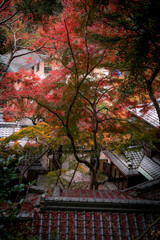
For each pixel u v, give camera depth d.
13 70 20.09
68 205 5.64
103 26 8.34
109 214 5.71
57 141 11.23
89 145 11.62
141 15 5.97
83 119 11.09
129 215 5.80
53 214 5.59
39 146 11.79
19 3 8.85
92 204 5.69
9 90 11.70
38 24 10.27
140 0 6.41
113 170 19.17
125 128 10.95
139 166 15.61
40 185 15.21
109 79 10.62
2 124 17.36
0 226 3.61
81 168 13.23
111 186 18.47
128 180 16.38
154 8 5.73
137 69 7.55
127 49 7.54
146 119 14.84
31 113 12.20
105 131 11.20
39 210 5.85
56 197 5.73
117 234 5.40
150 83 8.90
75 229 5.35
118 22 6.98
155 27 6.18
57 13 8.80
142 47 6.78
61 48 10.86
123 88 8.76
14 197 12.47
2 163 3.66
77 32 8.89
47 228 5.33
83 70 9.38
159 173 14.24
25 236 4.96
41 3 8.12
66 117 9.10
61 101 9.59
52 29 9.91
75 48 9.07
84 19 8.34
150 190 8.09
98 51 8.61
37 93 11.41
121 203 5.75
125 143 11.10
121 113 12.26
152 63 8.40
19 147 11.73
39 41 12.10
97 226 5.48
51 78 10.95
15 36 13.67
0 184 3.54
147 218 5.81
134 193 7.88
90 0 7.38
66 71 10.42
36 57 26.95
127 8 6.87
